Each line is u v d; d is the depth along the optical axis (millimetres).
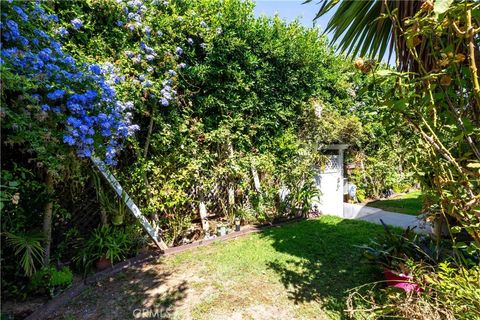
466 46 1317
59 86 2549
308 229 5090
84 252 3236
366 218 6410
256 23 5020
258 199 5348
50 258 3178
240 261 3654
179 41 4293
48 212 3045
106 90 2951
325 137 6289
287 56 5539
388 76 1435
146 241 3975
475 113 1450
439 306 1556
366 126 7484
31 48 2492
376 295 2609
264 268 3441
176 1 4297
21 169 2520
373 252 2986
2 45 2244
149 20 3869
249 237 4664
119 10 3646
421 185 1805
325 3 2109
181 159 4359
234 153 5125
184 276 3260
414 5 1782
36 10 2613
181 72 4309
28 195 2896
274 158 5582
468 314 1360
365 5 2086
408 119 1489
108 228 3557
